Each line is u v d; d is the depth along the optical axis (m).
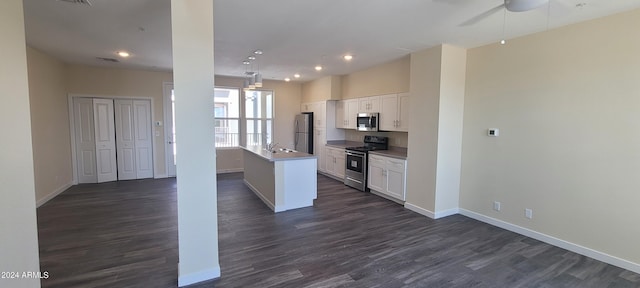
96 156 6.12
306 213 4.34
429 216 4.19
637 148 2.67
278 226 3.79
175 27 2.19
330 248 3.15
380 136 6.15
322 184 6.30
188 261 2.41
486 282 2.52
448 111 4.05
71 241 3.25
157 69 6.25
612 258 2.84
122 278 2.51
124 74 6.21
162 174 6.73
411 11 2.78
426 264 2.82
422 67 4.23
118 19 3.11
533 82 3.39
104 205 4.59
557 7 2.63
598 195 2.93
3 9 1.51
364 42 3.86
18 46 1.62
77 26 3.34
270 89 7.95
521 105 3.52
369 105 5.92
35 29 3.45
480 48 3.96
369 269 2.71
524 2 1.99
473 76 4.06
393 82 5.30
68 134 5.77
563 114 3.15
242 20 3.06
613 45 2.78
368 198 5.18
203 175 2.40
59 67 5.36
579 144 3.04
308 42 3.88
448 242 3.33
